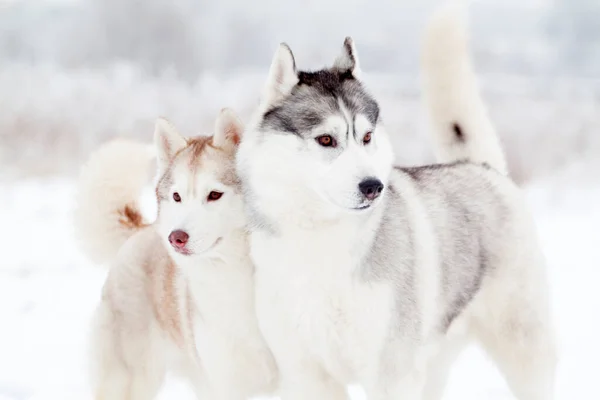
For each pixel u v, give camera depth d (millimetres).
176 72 46906
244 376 8164
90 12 54781
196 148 8086
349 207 6820
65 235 19719
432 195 8055
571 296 14188
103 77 40875
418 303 7402
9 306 14266
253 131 7445
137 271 8906
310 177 7051
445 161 9258
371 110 7422
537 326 8477
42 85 35562
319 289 7180
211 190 7762
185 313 8344
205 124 30328
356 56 7793
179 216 7711
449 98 9133
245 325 7965
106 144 9875
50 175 26547
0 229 20172
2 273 16391
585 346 11742
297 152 7082
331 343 7375
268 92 7523
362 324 7172
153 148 9703
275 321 7414
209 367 8148
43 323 13398
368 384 7406
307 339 7402
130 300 8844
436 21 9102
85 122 29859
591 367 10906
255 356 8086
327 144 7078
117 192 9656
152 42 51938
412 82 40156
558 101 33219
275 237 7219
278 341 7504
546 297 8602
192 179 7773
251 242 7508
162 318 8781
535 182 25344
